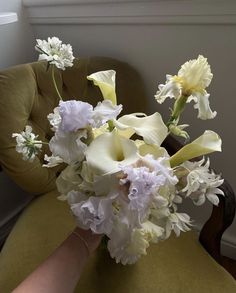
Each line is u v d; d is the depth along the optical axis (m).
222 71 0.87
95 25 0.97
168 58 0.92
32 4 1.00
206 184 0.44
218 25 0.82
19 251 0.69
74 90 0.88
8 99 0.75
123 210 0.38
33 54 1.09
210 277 0.65
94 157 0.39
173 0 0.82
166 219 0.45
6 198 1.13
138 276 0.64
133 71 0.94
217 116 0.93
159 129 0.43
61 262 0.49
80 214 0.39
